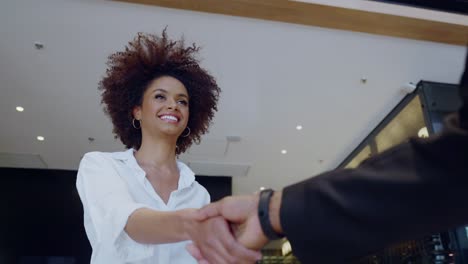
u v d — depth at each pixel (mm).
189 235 604
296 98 4992
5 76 4453
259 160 6609
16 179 6980
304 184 445
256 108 5168
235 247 517
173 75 1306
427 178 355
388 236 382
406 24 3803
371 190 381
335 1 3566
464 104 362
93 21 3744
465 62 388
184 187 1056
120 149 6199
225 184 7332
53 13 3648
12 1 3512
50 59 4215
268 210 458
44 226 6809
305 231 409
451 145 351
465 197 346
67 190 7020
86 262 6707
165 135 1110
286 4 3568
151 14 3693
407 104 5051
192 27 3840
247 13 3662
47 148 6199
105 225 791
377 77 4648
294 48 4160
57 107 5062
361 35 3994
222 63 4324
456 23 3787
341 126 5680
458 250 3736
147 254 782
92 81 4547
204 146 6027
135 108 1302
